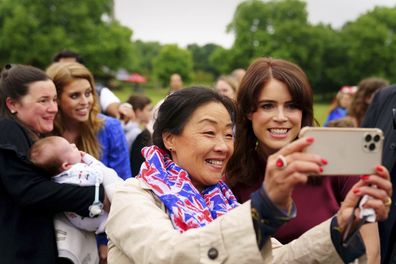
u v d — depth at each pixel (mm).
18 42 75375
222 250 1493
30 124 3176
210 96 1965
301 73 2549
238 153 2662
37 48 75750
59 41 76312
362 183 1524
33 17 77375
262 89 2508
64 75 3797
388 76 89375
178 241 1572
